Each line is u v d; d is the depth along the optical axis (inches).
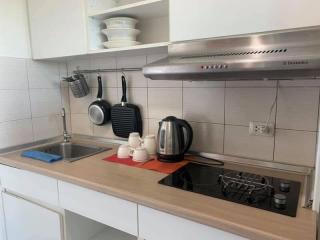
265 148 53.4
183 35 46.6
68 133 84.4
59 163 57.8
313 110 47.9
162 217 39.8
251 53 38.2
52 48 66.9
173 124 55.9
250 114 54.2
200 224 36.3
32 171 56.6
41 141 77.4
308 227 31.7
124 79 69.2
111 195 45.0
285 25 37.4
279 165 52.0
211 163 56.2
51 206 55.9
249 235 31.9
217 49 42.8
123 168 53.8
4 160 62.2
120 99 72.9
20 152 68.5
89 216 49.2
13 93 69.5
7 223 65.8
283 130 51.1
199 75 43.2
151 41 65.8
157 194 41.4
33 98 74.4
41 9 66.9
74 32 61.6
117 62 72.0
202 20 44.1
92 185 46.3
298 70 35.0
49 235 56.5
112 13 58.3
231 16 41.3
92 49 61.6
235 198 39.8
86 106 80.7
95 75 76.6
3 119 67.8
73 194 50.9
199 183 45.9
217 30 42.9
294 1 36.3
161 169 52.9
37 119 75.9
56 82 80.2
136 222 42.9
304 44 35.7
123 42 57.8
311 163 49.3
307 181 46.2
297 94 48.9
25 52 71.3
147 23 65.7
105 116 73.6
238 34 41.3
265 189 43.0
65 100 83.4
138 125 69.0
